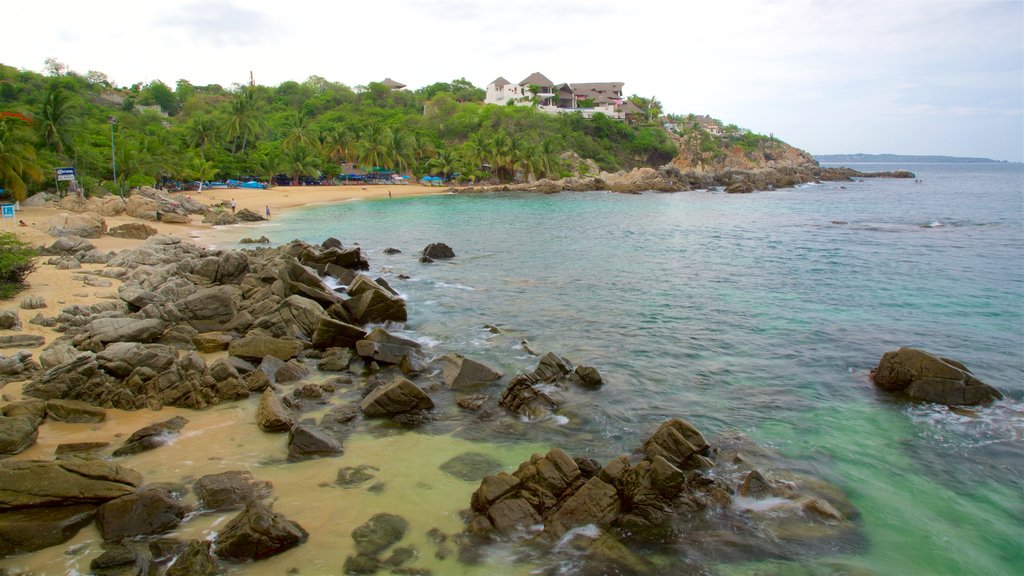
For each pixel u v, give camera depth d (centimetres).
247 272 2789
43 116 6406
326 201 8838
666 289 3108
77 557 990
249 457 1327
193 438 1410
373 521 1100
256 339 1962
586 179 12388
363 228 5825
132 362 1664
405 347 2012
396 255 4206
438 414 1585
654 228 5900
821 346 2159
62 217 4472
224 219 6041
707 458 1322
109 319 1966
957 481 1277
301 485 1218
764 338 2258
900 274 3456
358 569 973
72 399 1552
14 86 10262
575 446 1415
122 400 1561
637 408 1633
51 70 14538
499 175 12925
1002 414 1580
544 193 11275
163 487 1192
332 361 1922
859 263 3838
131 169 7369
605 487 1125
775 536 1080
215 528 1078
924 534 1101
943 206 8294
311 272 2577
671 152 16688
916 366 1711
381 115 15300
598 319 2525
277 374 1805
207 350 2008
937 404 1648
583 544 1045
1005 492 1238
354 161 12456
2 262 2478
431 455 1362
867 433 1486
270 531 1002
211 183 9656
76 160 6712
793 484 1239
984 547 1068
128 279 2856
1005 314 2566
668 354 2080
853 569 1002
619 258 4097
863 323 2450
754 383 1814
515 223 6334
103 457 1309
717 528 1096
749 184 12012
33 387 1548
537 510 1115
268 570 966
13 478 1088
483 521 1091
